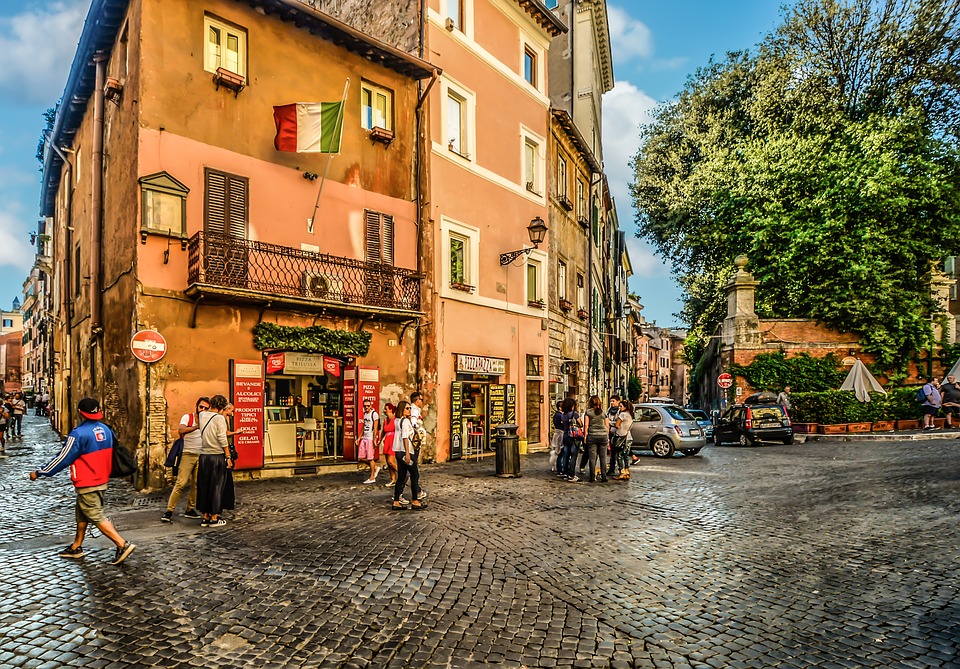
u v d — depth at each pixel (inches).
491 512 376.8
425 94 675.4
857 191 992.9
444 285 698.2
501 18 819.4
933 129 1070.4
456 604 218.1
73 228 789.9
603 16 1299.2
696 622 205.8
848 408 973.2
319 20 572.4
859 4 1090.7
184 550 280.4
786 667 174.4
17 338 3309.5
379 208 636.1
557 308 937.5
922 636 194.4
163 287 476.1
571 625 201.9
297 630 194.4
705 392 1608.0
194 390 485.4
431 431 667.4
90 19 560.7
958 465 544.4
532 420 858.8
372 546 290.0
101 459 264.4
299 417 586.6
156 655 176.4
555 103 1247.5
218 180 511.8
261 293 502.9
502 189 804.6
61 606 211.3
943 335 1058.7
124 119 520.7
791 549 293.9
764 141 1161.4
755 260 1117.1
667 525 344.8
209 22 522.3
